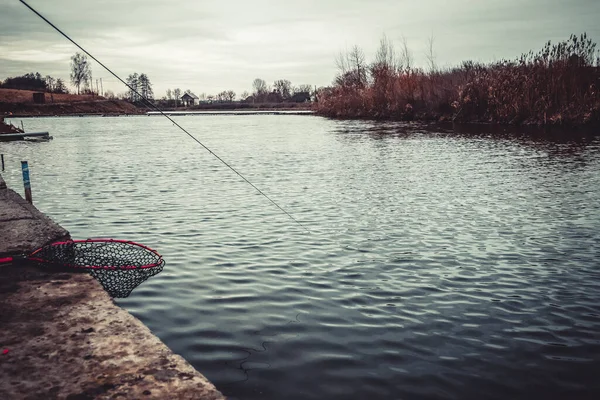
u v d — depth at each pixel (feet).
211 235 31.76
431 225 34.14
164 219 36.40
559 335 17.67
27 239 20.12
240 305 20.22
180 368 10.63
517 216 36.47
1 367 10.47
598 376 14.85
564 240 30.14
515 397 13.78
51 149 102.32
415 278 23.79
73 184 54.13
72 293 15.08
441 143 94.32
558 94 117.39
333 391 13.87
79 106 435.12
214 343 16.74
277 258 26.84
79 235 31.99
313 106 329.93
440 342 17.08
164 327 18.02
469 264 25.89
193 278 23.52
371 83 205.26
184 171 64.23
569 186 48.19
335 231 32.68
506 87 129.70
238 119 258.98
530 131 111.24
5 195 31.86
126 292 18.11
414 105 173.27
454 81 158.30
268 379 14.42
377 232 32.42
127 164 73.26
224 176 59.00
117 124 233.35
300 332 17.71
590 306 20.31
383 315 19.36
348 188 49.19
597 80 112.78
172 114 370.12
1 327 12.51
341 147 93.04
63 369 10.47
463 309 20.07
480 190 47.06
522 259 26.66
